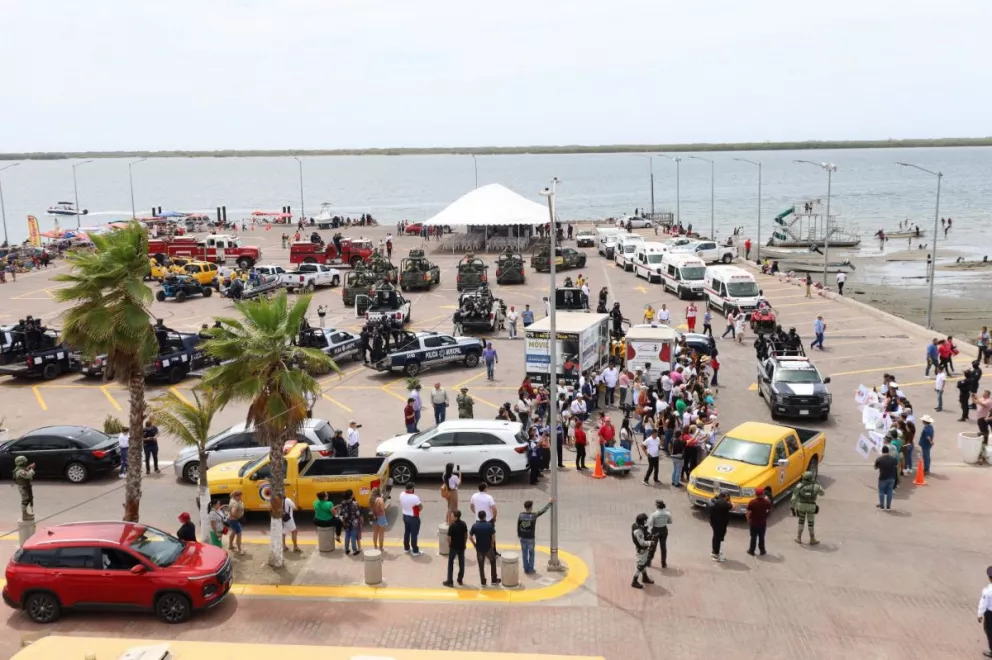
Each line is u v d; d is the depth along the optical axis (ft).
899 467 75.05
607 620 51.03
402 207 568.00
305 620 51.19
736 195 641.81
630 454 79.46
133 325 60.23
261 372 56.49
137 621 51.24
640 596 54.13
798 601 53.47
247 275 188.34
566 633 49.47
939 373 97.04
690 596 54.08
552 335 56.54
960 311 177.99
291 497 67.26
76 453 78.23
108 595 50.80
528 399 91.30
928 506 70.13
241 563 59.62
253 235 314.35
